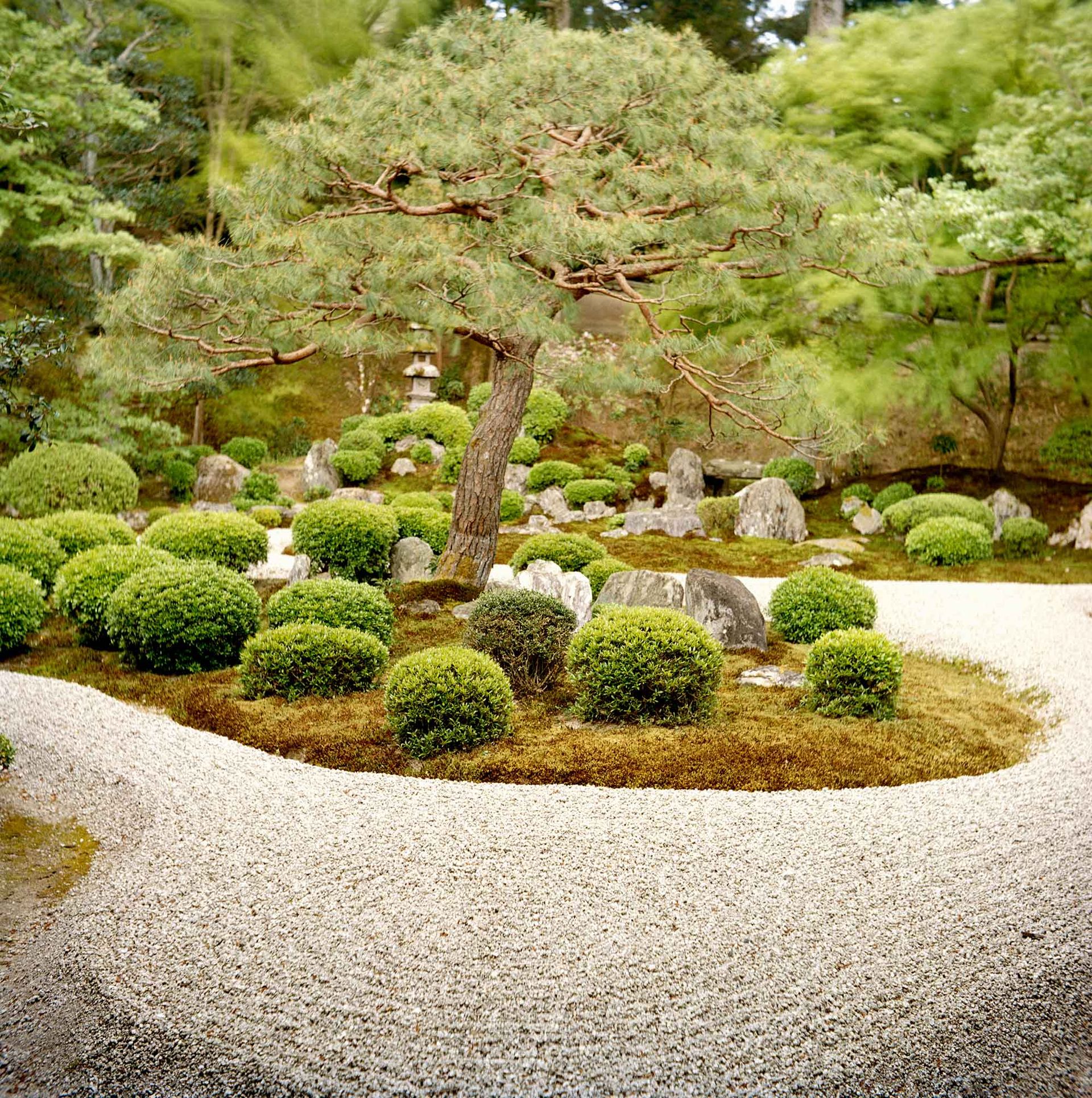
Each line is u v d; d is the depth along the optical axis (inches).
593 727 289.7
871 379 682.8
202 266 339.9
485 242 370.0
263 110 978.1
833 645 310.5
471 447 443.8
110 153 880.3
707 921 179.5
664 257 381.4
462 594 427.2
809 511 765.3
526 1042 149.0
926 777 260.2
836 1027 153.6
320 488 787.4
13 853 212.2
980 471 792.9
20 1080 144.2
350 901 185.5
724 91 393.7
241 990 160.6
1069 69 531.8
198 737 280.8
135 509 709.3
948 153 727.1
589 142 394.9
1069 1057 150.7
